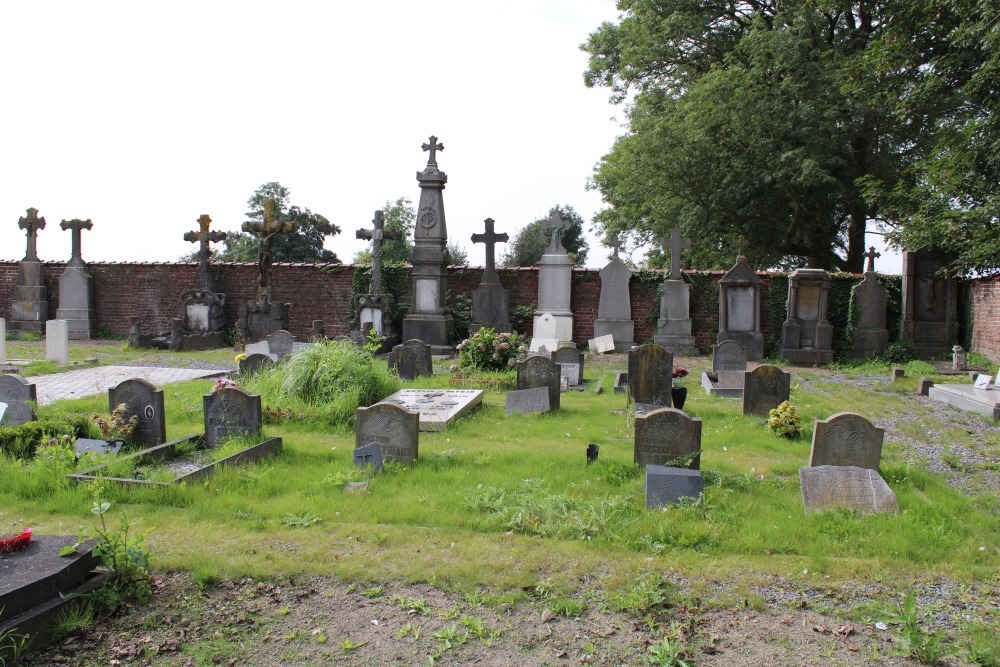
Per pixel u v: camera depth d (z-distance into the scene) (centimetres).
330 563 525
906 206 1934
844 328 2095
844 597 486
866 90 1725
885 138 2533
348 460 802
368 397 1097
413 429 777
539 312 2212
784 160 2420
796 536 575
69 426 852
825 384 1523
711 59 2794
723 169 2623
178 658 412
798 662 411
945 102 2033
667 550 551
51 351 1645
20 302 2462
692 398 1273
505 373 1448
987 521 621
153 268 2500
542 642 431
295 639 433
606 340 2116
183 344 2152
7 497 642
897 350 1973
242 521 603
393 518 612
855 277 2091
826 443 733
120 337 2520
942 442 953
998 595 490
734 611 467
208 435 867
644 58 2761
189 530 582
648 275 2241
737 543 560
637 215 3020
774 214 2808
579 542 564
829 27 2561
